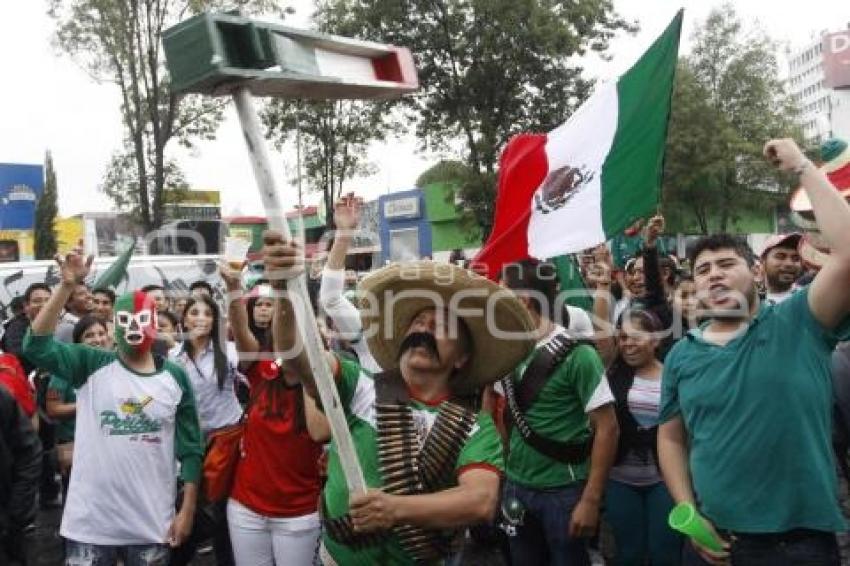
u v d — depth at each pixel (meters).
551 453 4.20
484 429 2.67
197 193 26.55
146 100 22.84
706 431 3.08
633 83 4.46
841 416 4.14
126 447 4.25
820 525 2.90
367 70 2.28
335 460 2.80
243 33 2.03
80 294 7.33
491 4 20.97
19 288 11.26
